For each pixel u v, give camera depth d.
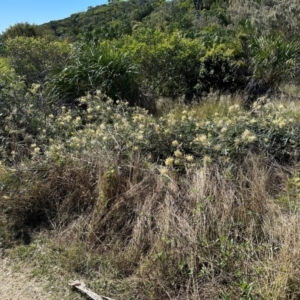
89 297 2.62
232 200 3.14
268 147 3.93
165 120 4.42
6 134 4.62
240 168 3.61
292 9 12.69
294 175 3.69
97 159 3.71
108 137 3.99
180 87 7.59
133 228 3.12
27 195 3.58
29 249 3.16
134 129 4.22
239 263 2.60
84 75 6.25
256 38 8.07
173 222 2.96
